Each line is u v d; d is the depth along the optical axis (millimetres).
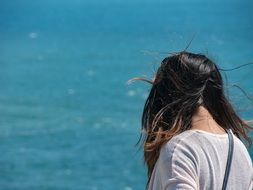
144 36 133500
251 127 3164
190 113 2928
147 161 2947
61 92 59906
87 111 47062
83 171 29406
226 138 2891
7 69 82125
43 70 80312
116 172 28969
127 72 75000
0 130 39531
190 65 3008
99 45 116875
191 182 2727
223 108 3031
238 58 71438
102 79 69438
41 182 27734
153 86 3051
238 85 3576
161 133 2885
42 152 33250
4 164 30672
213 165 2793
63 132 38812
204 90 2982
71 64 87312
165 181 2766
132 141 35375
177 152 2791
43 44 124438
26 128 40125
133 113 45281
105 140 36000
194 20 182125
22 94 58688
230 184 2807
